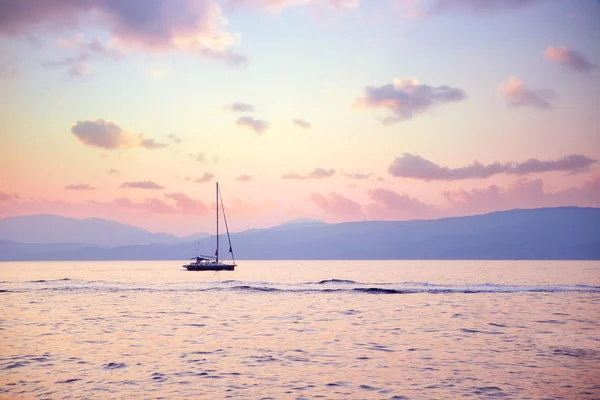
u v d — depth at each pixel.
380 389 22.02
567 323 41.28
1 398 20.81
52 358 27.88
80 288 82.88
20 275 146.75
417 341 33.19
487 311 50.06
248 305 56.31
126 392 21.61
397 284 89.12
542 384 22.80
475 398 20.81
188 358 27.89
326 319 44.16
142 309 52.09
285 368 25.67
